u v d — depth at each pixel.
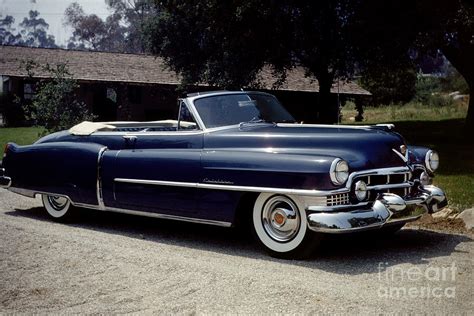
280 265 5.15
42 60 34.97
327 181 4.99
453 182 10.09
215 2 18.88
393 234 6.48
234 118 6.27
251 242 6.12
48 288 4.48
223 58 22.28
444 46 19.47
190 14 22.19
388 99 47.91
